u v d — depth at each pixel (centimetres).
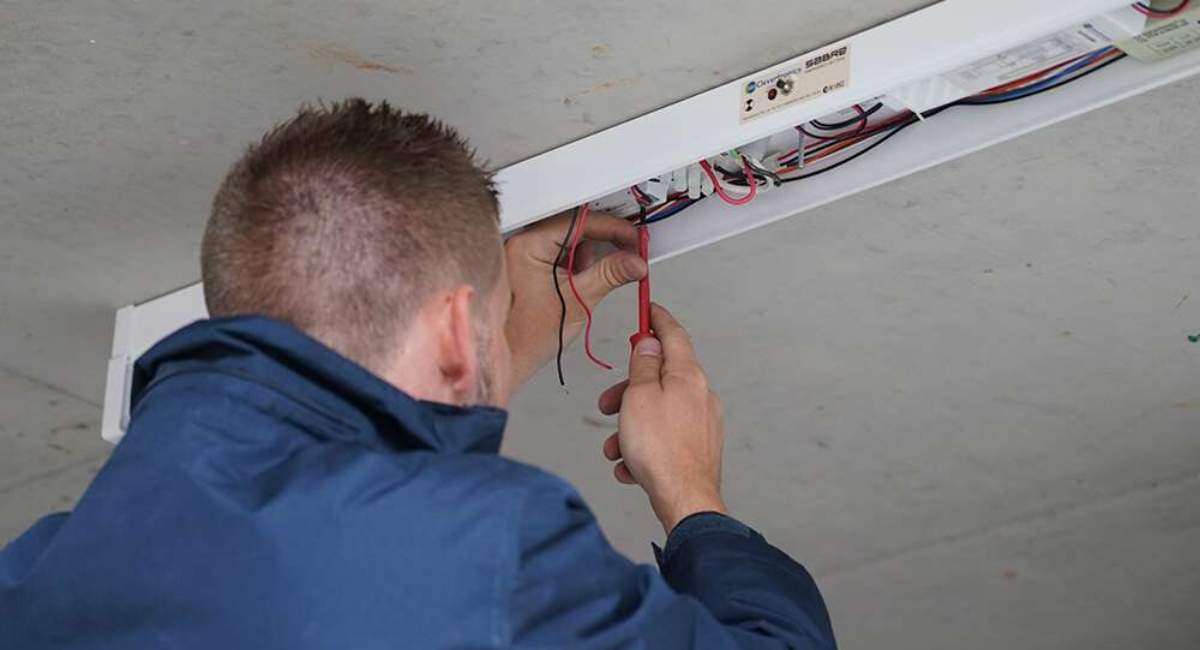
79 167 202
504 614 115
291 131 139
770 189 190
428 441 127
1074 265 231
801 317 244
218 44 179
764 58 178
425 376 133
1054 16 157
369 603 116
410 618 115
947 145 182
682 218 194
